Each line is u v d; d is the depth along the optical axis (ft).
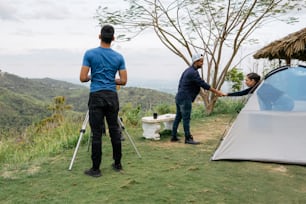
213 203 12.00
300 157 16.94
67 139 22.79
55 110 34.45
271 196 12.75
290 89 17.89
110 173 15.38
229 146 17.87
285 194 12.98
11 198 12.66
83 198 12.42
